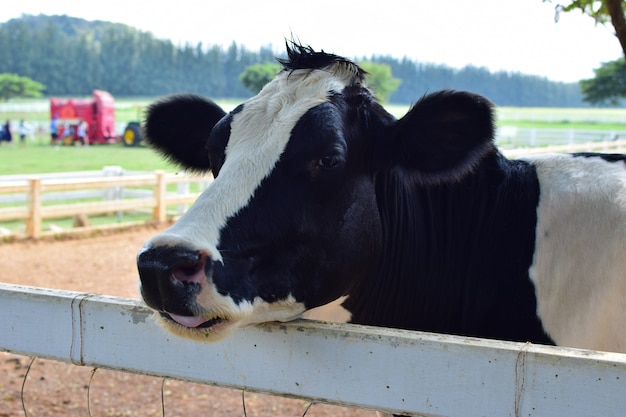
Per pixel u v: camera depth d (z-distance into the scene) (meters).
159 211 14.81
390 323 2.76
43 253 11.98
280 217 2.18
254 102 2.42
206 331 1.97
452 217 2.78
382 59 126.69
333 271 2.34
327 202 2.29
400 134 2.48
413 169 2.52
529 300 2.65
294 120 2.29
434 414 1.72
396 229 2.68
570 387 1.57
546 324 2.62
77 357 2.15
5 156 31.97
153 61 141.12
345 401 1.84
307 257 2.25
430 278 2.78
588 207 2.66
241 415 5.85
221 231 2.09
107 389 6.39
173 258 1.90
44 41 136.12
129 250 12.45
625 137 32.62
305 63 2.53
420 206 2.78
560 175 2.79
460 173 2.47
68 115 41.50
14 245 12.42
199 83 142.12
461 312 2.77
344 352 1.83
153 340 2.06
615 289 2.51
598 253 2.58
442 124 2.45
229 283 2.03
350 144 2.38
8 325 2.23
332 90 2.41
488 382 1.66
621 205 2.61
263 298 2.15
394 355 1.76
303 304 2.28
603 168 2.78
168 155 3.00
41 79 132.50
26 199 13.66
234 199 2.16
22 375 6.64
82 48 137.25
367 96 2.51
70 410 5.91
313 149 2.25
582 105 135.88
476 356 1.67
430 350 1.72
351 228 2.40
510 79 135.62
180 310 1.91
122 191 15.95
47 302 2.17
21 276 10.45
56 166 26.70
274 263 2.19
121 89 136.38
